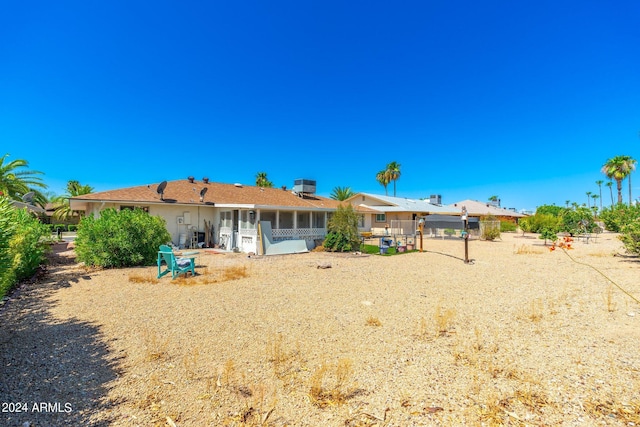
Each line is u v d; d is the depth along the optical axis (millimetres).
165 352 4164
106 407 2951
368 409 2914
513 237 29953
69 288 7887
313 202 23703
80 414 2840
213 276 9594
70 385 3326
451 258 14586
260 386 3328
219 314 5844
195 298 6992
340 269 11195
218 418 2805
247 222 17188
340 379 3404
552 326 5160
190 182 21719
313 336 4773
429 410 2877
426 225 33625
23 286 8070
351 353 4156
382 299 7008
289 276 9750
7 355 4035
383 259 14203
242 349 4285
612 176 47219
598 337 4617
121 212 11562
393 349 4277
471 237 29562
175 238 18141
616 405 2893
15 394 3131
